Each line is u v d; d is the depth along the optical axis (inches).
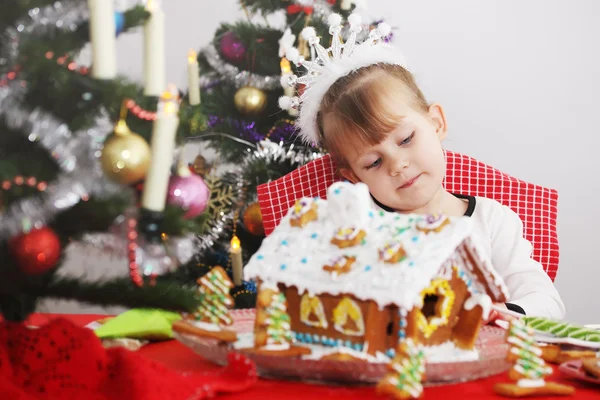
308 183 66.9
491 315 42.3
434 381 30.7
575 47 121.3
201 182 40.4
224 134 91.6
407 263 31.4
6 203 27.8
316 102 64.0
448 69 122.4
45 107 28.9
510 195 67.6
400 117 57.5
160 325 39.8
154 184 30.5
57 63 28.8
